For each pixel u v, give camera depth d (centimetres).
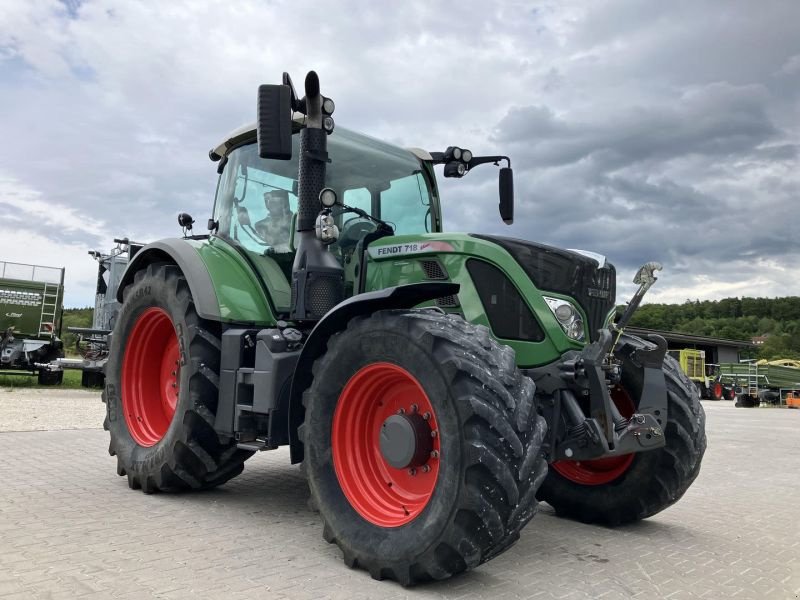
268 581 272
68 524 353
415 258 377
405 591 268
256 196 460
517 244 361
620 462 407
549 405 344
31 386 1517
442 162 492
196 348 415
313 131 388
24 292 1513
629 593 280
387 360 298
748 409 2208
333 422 319
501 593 271
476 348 281
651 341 370
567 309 353
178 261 439
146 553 305
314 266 381
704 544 373
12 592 248
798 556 355
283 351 369
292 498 441
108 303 1402
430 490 295
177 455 414
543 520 427
